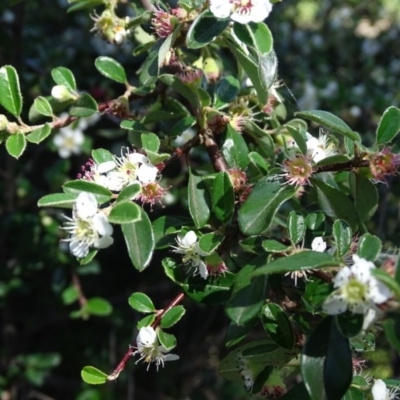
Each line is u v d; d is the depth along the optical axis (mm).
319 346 130
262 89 173
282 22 397
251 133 188
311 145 162
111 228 136
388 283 115
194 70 177
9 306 359
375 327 136
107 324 380
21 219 320
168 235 166
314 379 128
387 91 378
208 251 150
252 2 143
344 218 162
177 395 387
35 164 363
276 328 149
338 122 156
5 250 331
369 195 156
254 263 142
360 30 481
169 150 181
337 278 124
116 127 339
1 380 341
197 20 152
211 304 157
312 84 339
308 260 124
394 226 311
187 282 159
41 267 326
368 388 154
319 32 428
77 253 138
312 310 141
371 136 330
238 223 154
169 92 218
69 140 314
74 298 317
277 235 202
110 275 379
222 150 175
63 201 138
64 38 364
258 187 153
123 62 338
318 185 160
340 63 411
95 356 374
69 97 189
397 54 426
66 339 382
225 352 395
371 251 129
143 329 154
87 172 156
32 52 327
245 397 387
